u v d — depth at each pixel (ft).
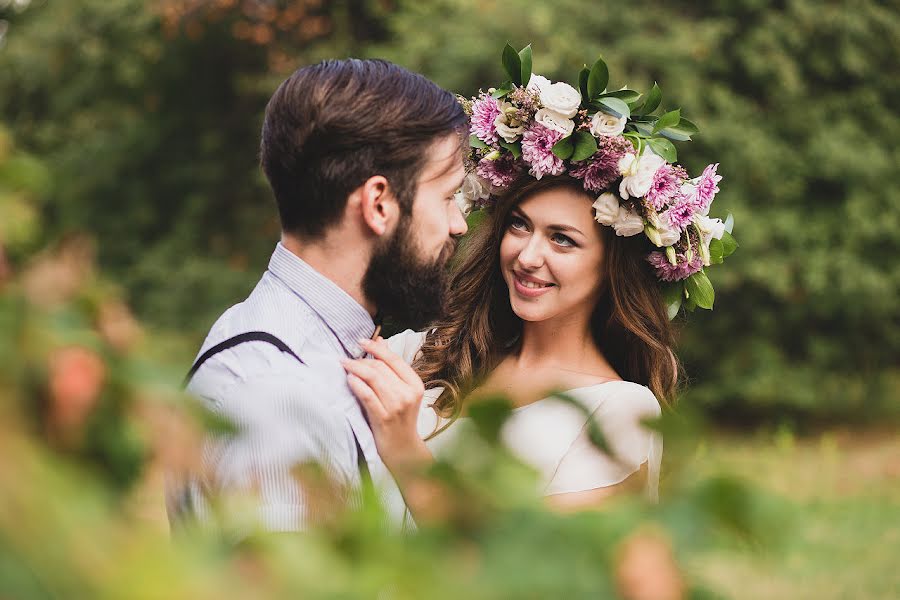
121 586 1.47
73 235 2.02
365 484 2.07
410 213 6.63
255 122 45.24
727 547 1.86
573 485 5.75
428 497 2.01
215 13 43.70
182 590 1.50
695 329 40.40
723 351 40.83
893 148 39.42
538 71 35.99
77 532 1.50
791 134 39.37
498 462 2.02
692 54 37.11
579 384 9.12
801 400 39.93
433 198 6.70
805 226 38.55
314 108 6.54
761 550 1.84
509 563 1.77
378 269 6.69
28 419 1.76
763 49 38.27
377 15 44.21
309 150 6.55
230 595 1.58
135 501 1.84
